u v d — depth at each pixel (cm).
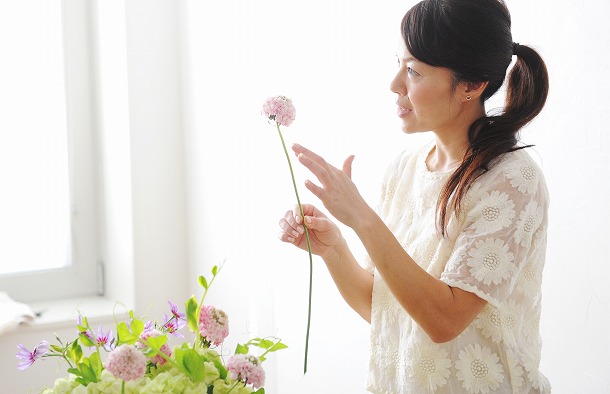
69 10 304
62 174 308
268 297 247
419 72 133
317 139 222
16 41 296
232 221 266
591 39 148
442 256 136
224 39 262
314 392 228
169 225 300
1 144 296
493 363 133
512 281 128
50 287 307
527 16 162
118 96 293
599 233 149
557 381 160
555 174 158
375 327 146
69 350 120
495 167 131
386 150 196
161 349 117
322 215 148
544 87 135
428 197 142
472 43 129
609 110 145
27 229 303
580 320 154
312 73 221
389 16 191
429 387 135
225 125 265
